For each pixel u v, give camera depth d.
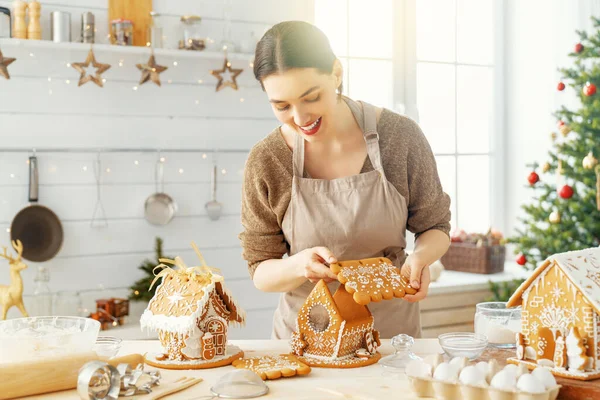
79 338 1.40
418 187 1.85
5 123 3.17
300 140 1.81
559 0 4.47
